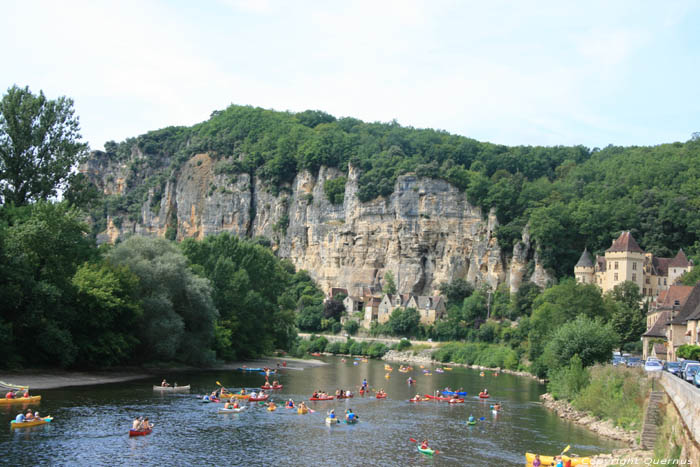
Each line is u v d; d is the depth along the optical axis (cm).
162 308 10169
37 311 8381
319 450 5900
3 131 10006
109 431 6109
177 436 6141
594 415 7769
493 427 7331
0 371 8406
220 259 13625
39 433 5866
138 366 10644
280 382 10831
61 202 9412
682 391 4419
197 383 9669
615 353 13150
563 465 5409
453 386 11706
